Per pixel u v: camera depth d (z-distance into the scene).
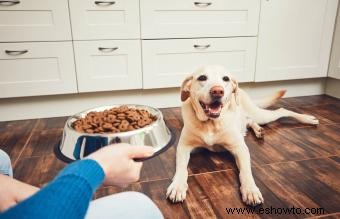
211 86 1.13
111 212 0.34
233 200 1.00
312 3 2.02
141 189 1.08
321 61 2.18
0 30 1.64
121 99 2.01
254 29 1.98
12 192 0.43
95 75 1.85
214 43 1.95
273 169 1.20
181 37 1.89
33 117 1.90
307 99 2.23
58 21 1.70
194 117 1.23
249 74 2.08
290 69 2.14
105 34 1.79
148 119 0.98
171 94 2.09
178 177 1.08
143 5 1.78
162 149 0.86
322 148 1.38
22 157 1.34
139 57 1.88
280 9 1.98
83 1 1.70
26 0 1.63
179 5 1.83
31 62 1.74
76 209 0.23
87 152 0.82
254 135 1.56
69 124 0.97
